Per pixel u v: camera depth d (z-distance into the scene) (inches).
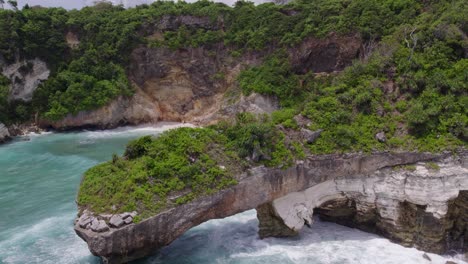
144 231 703.1
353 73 1071.0
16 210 1031.0
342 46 1947.6
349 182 860.6
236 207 802.2
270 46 2126.0
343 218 916.0
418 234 808.3
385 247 820.6
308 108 956.6
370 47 1775.3
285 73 2030.0
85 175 831.1
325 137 879.7
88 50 2164.1
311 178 854.5
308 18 2060.8
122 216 686.5
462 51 1003.9
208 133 874.1
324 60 2049.7
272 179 822.5
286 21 2123.5
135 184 746.2
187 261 785.6
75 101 2017.7
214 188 770.2
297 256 799.7
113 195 735.1
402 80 985.5
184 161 791.7
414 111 881.5
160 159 799.1
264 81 2004.2
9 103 1969.7
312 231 898.1
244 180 795.4
